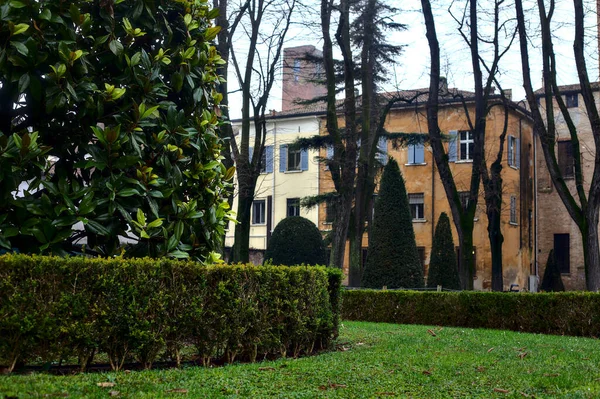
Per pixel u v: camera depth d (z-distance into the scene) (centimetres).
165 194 786
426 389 738
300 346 982
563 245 4356
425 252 4288
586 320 1625
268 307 895
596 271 2127
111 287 700
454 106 4084
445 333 1483
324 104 4709
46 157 744
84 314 678
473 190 2411
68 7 750
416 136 3388
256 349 873
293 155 4791
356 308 1980
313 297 1002
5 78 707
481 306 1784
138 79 783
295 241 3138
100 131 736
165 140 805
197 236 847
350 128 2578
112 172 747
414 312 1891
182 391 621
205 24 912
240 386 676
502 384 794
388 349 1110
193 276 786
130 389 611
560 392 752
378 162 3412
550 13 2327
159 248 786
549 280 3775
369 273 2667
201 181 845
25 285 646
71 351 676
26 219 698
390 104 2900
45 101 726
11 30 679
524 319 1712
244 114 2512
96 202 724
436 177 4291
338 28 2539
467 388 759
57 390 570
